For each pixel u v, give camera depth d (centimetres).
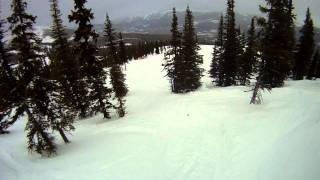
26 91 1766
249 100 2719
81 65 2567
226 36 4116
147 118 2602
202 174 1365
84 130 2536
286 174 1161
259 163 1329
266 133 1683
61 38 2723
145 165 1557
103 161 1689
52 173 1614
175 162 1537
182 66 4019
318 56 5562
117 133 2231
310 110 1952
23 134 2688
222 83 4441
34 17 1738
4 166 1855
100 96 2747
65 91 2691
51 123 1942
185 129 2061
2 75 1706
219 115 2294
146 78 5856
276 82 3584
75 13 2341
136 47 10656
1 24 1677
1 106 1742
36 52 1792
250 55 4231
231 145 1627
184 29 3975
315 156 1202
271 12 2198
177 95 3609
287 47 3105
